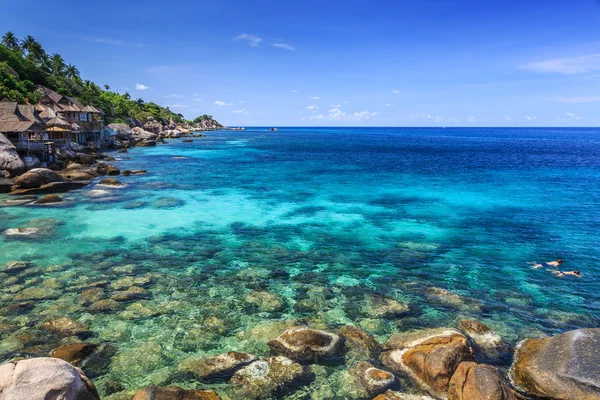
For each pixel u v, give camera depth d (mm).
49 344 12070
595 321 14320
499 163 66938
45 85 90562
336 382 10688
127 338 12570
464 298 15844
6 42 105312
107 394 10062
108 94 141250
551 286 17266
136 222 26016
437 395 9969
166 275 17578
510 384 10594
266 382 10508
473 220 28188
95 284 16312
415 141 159000
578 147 117125
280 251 21281
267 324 13344
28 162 41750
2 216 26469
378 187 41656
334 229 25609
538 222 27719
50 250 20234
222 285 16750
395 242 23125
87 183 38156
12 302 14523
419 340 11859
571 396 9422
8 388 7371
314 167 59938
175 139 132500
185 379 10664
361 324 13797
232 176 48781
